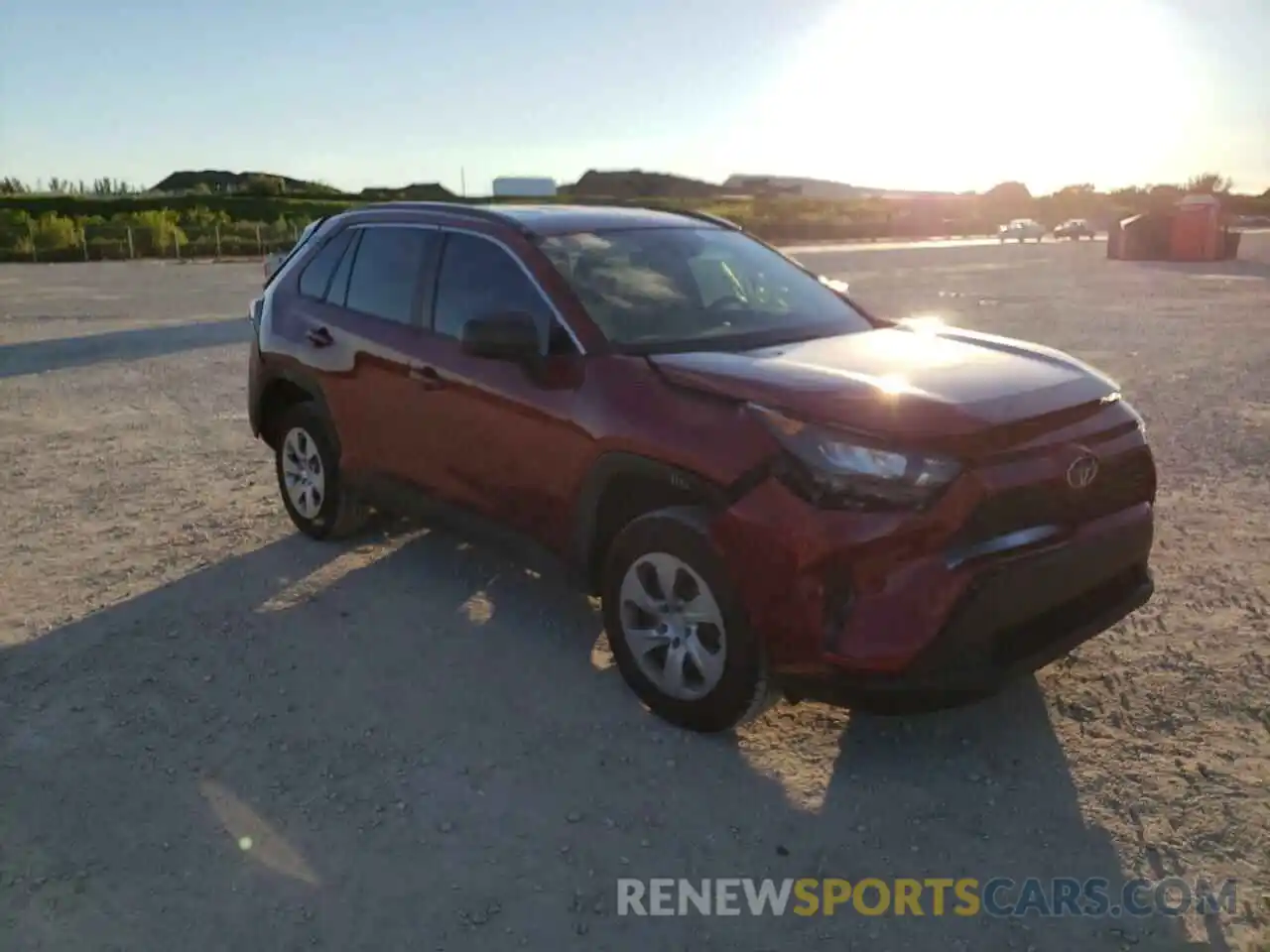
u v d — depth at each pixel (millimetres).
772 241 63750
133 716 4023
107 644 4637
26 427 8961
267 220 66188
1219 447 7789
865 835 3295
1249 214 104125
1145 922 2908
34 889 3068
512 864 3168
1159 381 10688
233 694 4188
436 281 4906
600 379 3992
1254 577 5219
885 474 3246
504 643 4625
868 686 3297
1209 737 3785
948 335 4492
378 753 3758
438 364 4688
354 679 4301
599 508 4047
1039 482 3400
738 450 3490
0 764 3705
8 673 4371
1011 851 3209
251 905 2996
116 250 45125
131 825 3357
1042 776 3576
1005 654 3430
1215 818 3324
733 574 3492
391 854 3215
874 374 3713
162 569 5523
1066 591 3506
